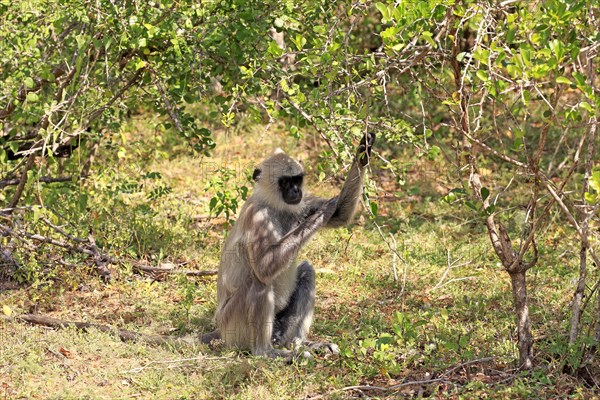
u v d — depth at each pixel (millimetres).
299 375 9266
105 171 13867
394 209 16172
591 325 9484
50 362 9609
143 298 11852
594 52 8219
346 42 8977
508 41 7875
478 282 12453
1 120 11672
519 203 15742
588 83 8195
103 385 9086
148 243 13781
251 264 9898
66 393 8727
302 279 10461
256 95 11398
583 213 8453
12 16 11930
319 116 9531
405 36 8227
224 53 11438
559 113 7410
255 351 10023
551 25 7551
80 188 13352
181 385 9094
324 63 9242
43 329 10523
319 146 19078
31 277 12242
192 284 11961
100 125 13492
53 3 11305
